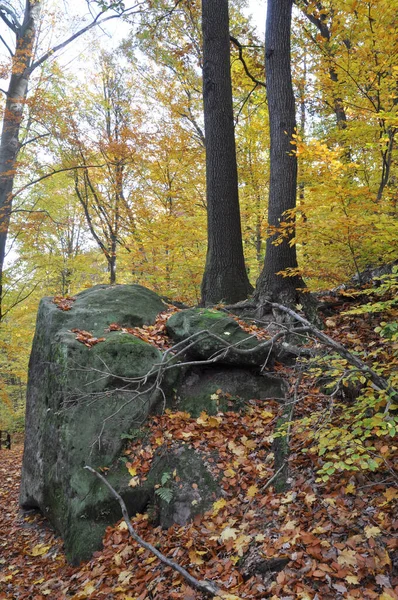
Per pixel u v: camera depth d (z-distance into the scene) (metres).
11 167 12.65
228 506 4.14
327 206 6.33
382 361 4.95
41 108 12.09
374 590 2.72
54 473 5.43
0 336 13.40
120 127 14.26
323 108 11.46
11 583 4.73
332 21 7.76
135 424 5.34
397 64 6.52
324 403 4.91
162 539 4.15
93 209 15.13
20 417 21.34
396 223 5.43
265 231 7.39
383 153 7.16
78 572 4.39
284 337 6.38
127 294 7.63
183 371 5.92
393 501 3.31
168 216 11.74
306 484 3.85
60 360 5.88
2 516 6.86
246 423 5.18
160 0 11.41
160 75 13.79
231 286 8.09
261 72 11.71
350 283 7.96
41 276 16.67
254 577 3.15
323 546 3.11
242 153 13.35
